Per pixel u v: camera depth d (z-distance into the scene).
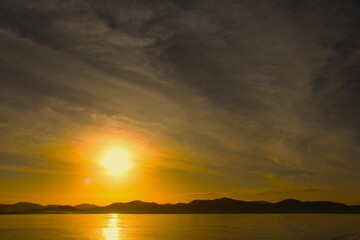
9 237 120.56
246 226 175.75
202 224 196.00
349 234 121.19
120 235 129.25
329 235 120.81
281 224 187.62
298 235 123.19
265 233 133.25
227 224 191.88
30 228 163.12
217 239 112.81
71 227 171.00
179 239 114.38
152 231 146.50
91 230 152.38
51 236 124.62
